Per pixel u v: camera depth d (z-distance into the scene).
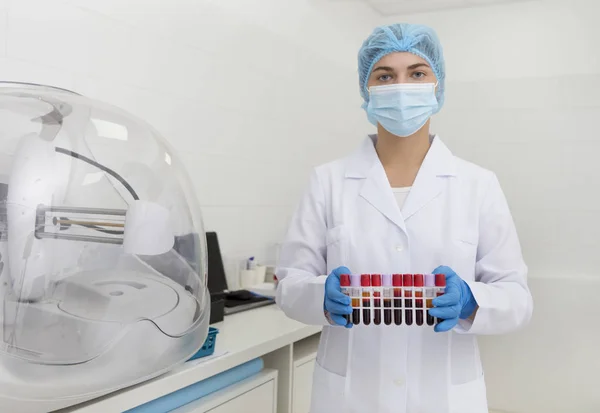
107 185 0.96
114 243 0.88
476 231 1.24
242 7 2.48
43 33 1.65
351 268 1.26
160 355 0.81
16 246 0.86
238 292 2.29
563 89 3.07
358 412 1.22
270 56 2.66
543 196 3.10
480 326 1.15
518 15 3.18
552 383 2.54
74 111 1.05
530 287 2.60
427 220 1.25
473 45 3.28
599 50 3.02
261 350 1.72
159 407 1.41
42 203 0.90
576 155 3.04
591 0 3.03
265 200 2.65
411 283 1.11
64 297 0.83
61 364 0.73
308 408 2.07
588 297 2.52
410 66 1.28
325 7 3.10
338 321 1.13
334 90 3.23
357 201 1.30
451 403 1.18
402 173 1.31
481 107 3.24
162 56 2.07
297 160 2.90
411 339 1.21
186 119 2.19
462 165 1.31
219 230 2.37
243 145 2.50
